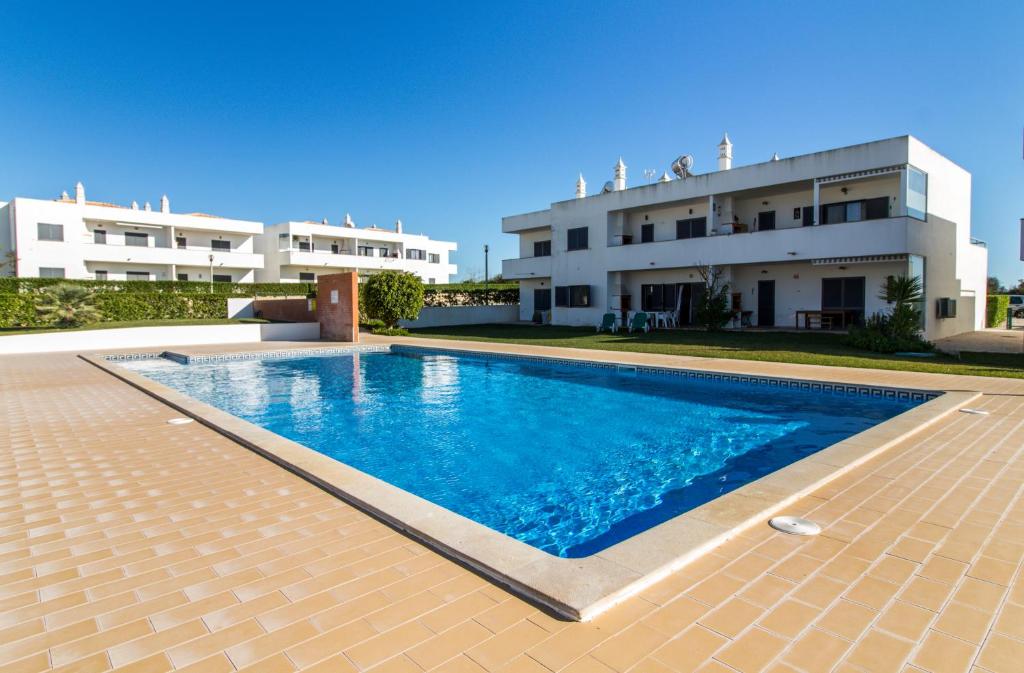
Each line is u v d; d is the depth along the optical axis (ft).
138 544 10.46
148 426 20.94
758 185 60.08
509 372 41.24
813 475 13.58
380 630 7.47
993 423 19.80
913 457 15.66
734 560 9.40
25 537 10.86
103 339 54.49
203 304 82.64
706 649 6.93
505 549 9.62
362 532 10.92
